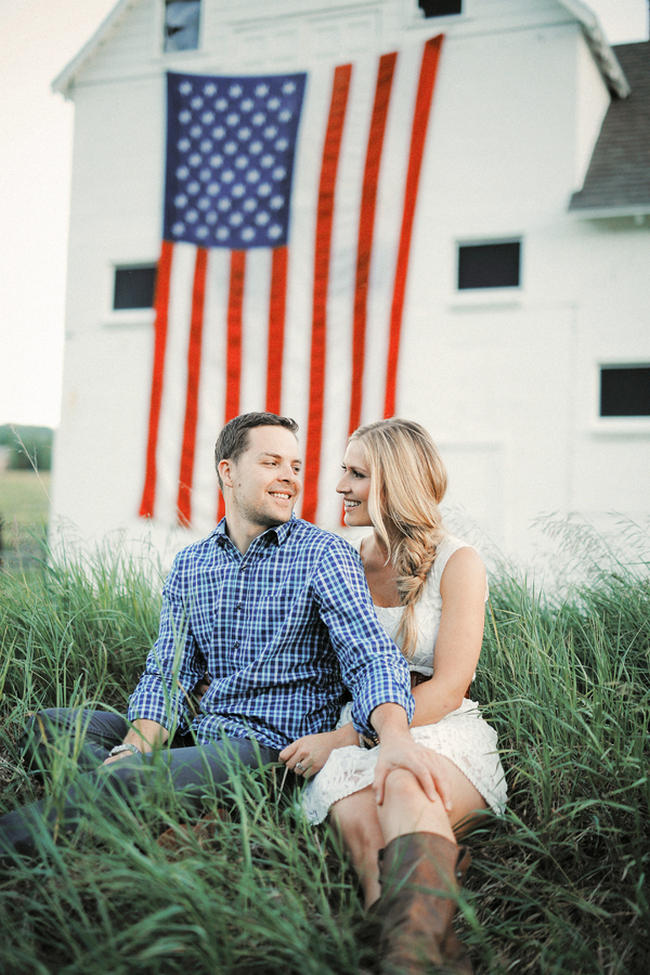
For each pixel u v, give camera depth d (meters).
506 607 3.67
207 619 2.66
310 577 2.52
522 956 1.96
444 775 2.04
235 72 9.93
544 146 8.90
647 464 8.38
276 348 9.45
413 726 2.34
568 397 8.70
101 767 2.20
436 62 9.21
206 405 9.62
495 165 9.03
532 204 8.91
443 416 9.03
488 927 1.99
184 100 9.76
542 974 1.83
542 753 2.45
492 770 2.33
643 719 2.62
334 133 9.43
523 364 8.84
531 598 3.66
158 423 9.77
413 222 9.20
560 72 8.86
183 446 9.66
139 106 10.31
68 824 2.10
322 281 9.35
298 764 2.35
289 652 2.54
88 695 3.25
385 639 2.40
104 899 1.78
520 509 8.73
